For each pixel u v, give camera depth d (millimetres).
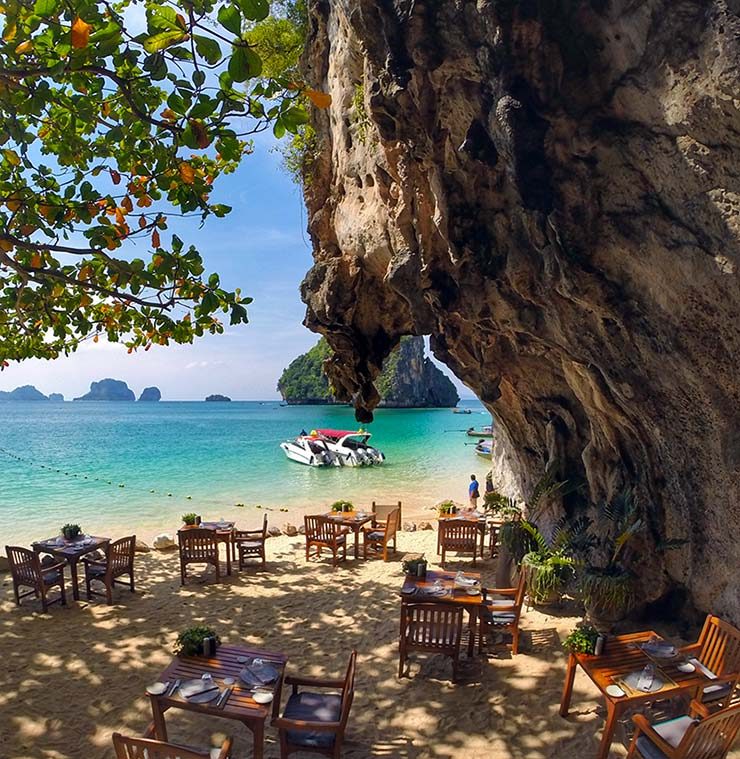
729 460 5398
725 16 3912
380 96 5934
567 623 7574
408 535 13211
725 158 4242
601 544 7488
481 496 19688
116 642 7680
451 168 6180
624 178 4934
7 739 5559
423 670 6762
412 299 7961
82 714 5988
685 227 4699
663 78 4375
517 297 6645
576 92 4867
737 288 4523
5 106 4023
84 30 3416
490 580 9977
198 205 5016
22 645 7570
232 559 11367
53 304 5992
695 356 5152
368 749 5348
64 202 5449
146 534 14266
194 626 8195
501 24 4699
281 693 6043
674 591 6746
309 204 10844
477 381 8992
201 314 4992
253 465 27922
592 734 5387
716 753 4320
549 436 8930
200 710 4656
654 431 6129
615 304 5465
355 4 5621
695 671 5059
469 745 5367
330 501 19062
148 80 4617
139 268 4863
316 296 10211
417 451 36531
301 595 9406
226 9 3170
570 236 5285
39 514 16594
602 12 4586
